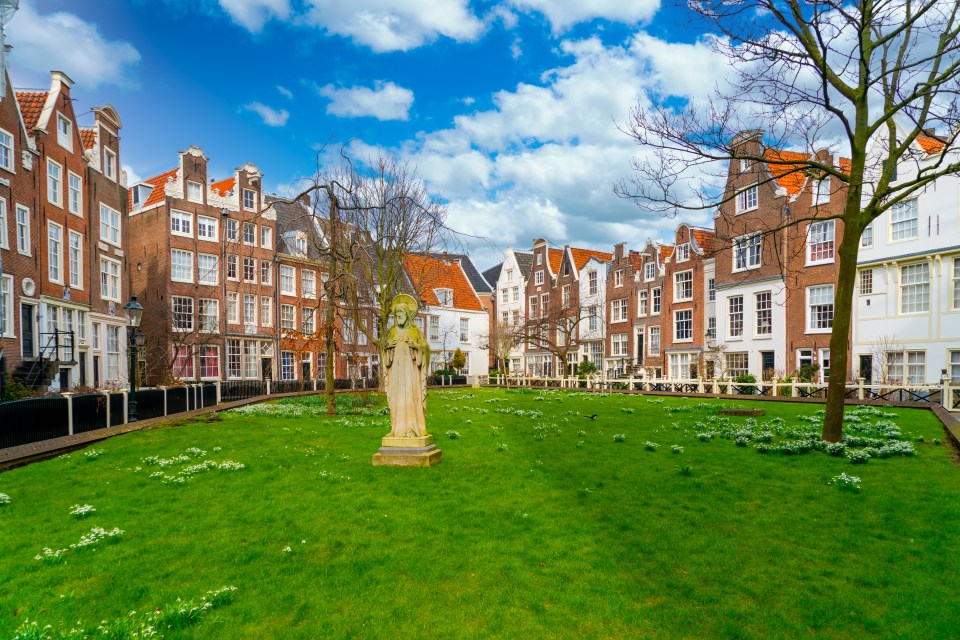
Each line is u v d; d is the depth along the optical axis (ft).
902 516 24.88
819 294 105.91
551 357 193.26
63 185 92.07
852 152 40.14
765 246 114.32
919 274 91.15
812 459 36.27
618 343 164.14
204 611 17.31
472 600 18.25
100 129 105.19
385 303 84.38
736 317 122.72
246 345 138.72
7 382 67.92
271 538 23.44
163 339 125.29
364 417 67.15
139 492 30.53
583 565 20.72
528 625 16.80
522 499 28.50
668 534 23.54
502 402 86.99
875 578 19.44
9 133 77.41
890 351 93.15
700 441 44.62
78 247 96.53
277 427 56.13
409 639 16.12
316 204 74.43
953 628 16.29
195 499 29.01
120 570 20.44
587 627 16.75
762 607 17.80
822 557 21.18
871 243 97.09
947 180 86.74
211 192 134.10
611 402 85.51
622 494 29.14
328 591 18.86
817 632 16.46
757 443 42.34
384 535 23.79
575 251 189.37
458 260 221.05
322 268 83.56
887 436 43.32
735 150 42.42
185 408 73.67
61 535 23.95
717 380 102.89
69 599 18.29
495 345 177.78
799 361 108.37
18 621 16.89
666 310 144.97
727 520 25.11
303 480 32.65
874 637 16.14
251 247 141.08
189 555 21.76
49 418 46.80
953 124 39.45
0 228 75.61
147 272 129.39
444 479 32.45
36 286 83.51
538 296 199.52
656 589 18.95
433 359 195.72
